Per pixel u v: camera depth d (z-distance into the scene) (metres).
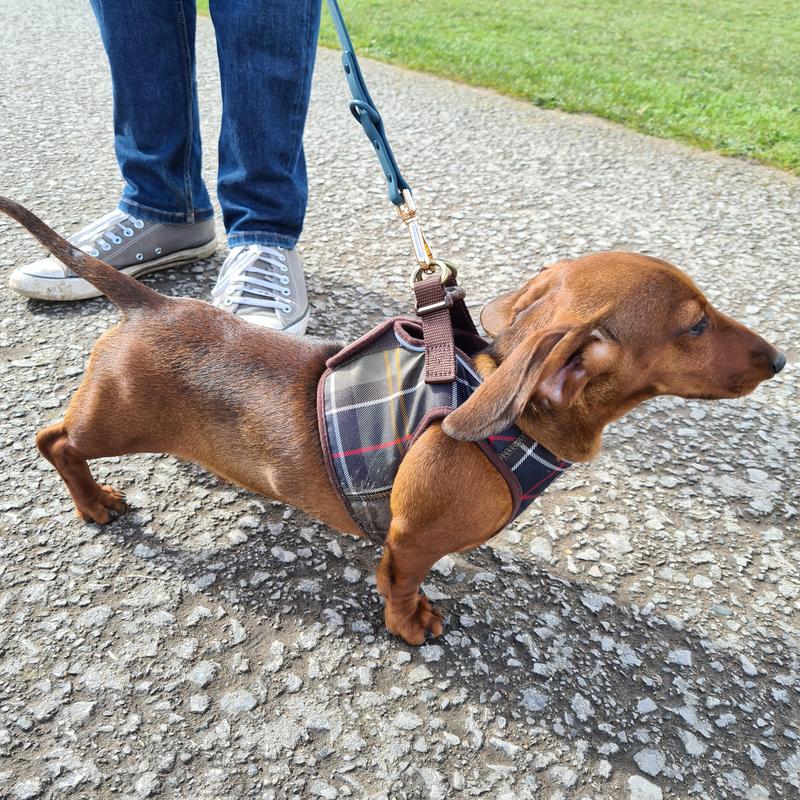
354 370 0.58
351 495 0.58
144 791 0.52
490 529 0.58
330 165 1.50
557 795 0.55
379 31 2.51
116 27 0.88
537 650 0.64
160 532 0.71
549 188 1.46
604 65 2.34
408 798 0.54
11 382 0.86
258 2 0.82
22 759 0.53
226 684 0.59
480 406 0.46
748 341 0.58
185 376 0.61
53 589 0.65
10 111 1.68
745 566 0.74
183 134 0.97
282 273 0.94
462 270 1.17
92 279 0.63
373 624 0.65
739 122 1.80
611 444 0.87
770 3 4.13
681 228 1.33
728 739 0.59
